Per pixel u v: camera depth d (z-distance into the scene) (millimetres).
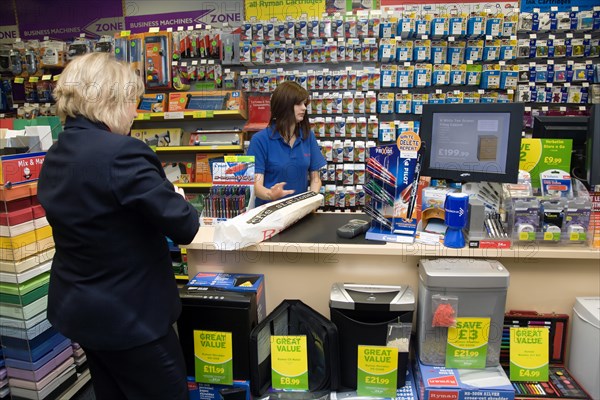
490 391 1297
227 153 3906
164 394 1235
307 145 2631
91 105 1109
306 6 4008
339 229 1629
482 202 1502
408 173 1500
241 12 4133
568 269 1520
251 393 1427
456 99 3582
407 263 1573
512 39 3504
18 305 1897
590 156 1566
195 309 1410
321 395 1398
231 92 3717
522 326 1508
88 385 2350
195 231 1166
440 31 3488
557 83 3680
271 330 1476
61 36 4480
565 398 1353
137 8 4312
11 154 1904
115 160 1046
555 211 1452
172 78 3836
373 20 3580
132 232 1116
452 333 1380
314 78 3656
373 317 1429
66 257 1155
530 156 1756
